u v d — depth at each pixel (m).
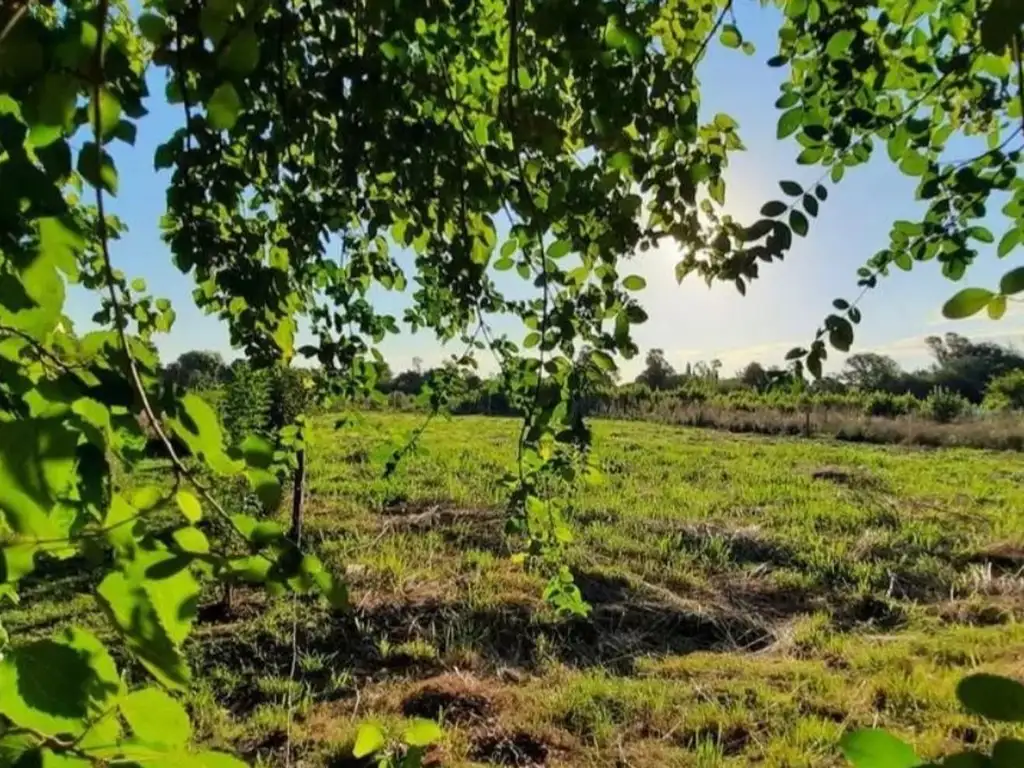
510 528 2.84
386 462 3.37
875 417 22.25
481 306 2.61
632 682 5.68
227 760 0.70
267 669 5.72
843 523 10.35
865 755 0.66
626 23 1.59
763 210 1.75
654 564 8.25
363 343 3.06
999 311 0.76
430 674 5.75
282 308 2.42
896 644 6.51
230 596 6.45
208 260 2.01
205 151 1.72
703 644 6.69
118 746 0.69
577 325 2.16
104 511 0.81
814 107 2.19
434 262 2.71
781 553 8.96
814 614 7.37
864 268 2.10
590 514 9.99
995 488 12.92
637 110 1.76
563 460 2.70
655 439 18.22
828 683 5.70
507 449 14.41
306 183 2.32
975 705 0.62
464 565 7.91
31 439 0.69
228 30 1.05
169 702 0.71
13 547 0.71
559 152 1.76
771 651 6.52
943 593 7.95
